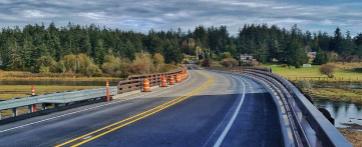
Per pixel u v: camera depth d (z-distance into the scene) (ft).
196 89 117.19
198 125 49.34
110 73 532.32
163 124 50.34
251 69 218.18
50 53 588.91
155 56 587.27
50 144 38.70
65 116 60.23
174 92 106.73
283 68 611.88
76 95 76.48
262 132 43.93
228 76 213.46
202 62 650.84
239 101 78.74
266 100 79.92
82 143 38.88
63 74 529.86
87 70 527.40
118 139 40.73
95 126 49.34
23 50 570.05
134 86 106.93
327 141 17.58
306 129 28.63
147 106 72.18
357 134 70.59
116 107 71.61
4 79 467.11
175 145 37.73
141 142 39.14
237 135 42.37
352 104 156.04
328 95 193.47
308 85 256.73
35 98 65.10
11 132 46.44
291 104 50.16
